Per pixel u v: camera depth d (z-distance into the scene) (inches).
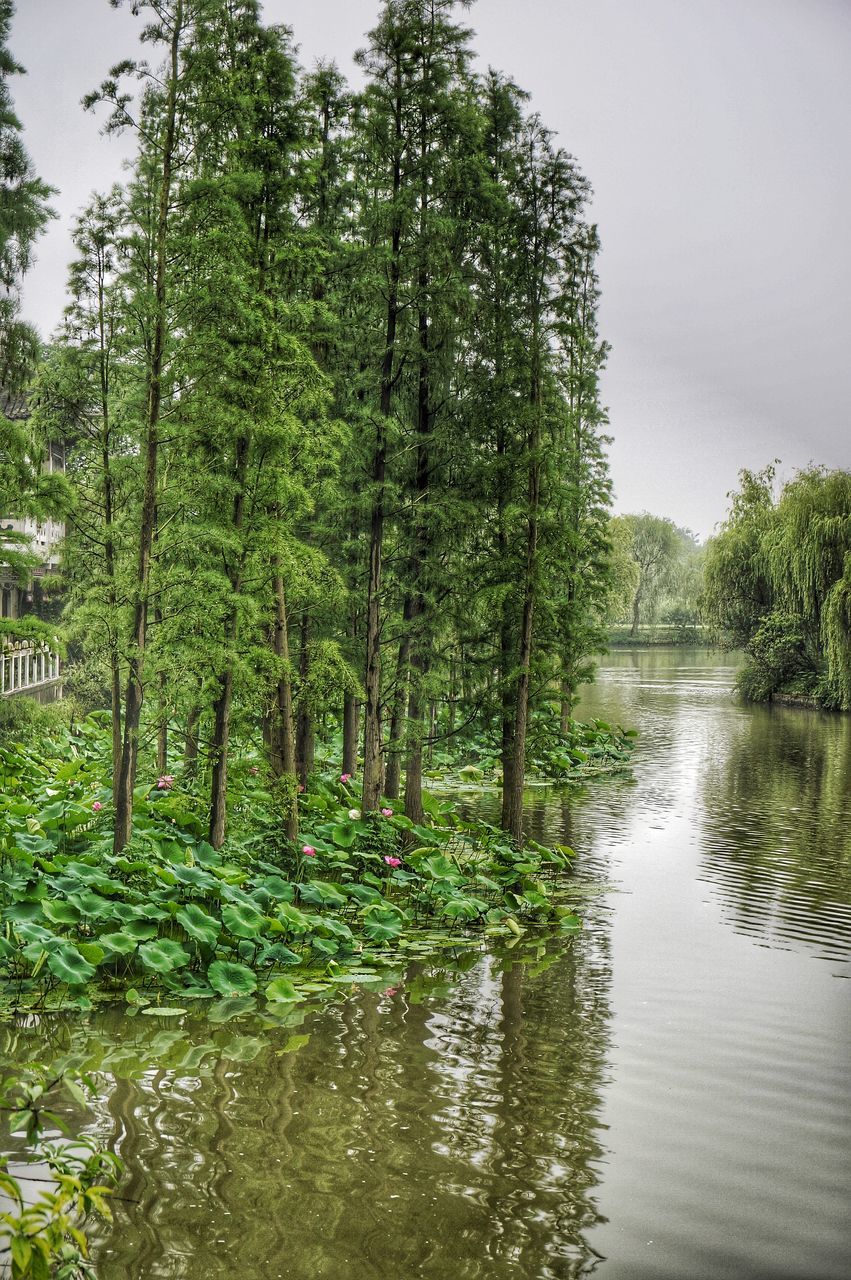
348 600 675.4
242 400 518.0
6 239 568.4
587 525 1149.1
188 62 472.1
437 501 631.8
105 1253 227.9
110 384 578.9
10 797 615.2
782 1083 340.5
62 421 588.4
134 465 580.1
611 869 667.4
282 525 531.5
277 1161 271.6
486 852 657.0
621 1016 401.4
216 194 474.9
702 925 537.3
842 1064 358.0
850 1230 252.7
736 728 1598.2
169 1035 358.6
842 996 429.7
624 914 560.1
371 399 668.7
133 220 505.0
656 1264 234.5
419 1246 236.2
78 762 706.2
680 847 735.1
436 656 667.4
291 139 551.2
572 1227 249.1
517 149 645.9
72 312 548.7
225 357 493.0
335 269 634.8
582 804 919.7
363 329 620.4
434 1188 263.6
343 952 469.7
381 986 429.4
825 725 1643.7
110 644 527.5
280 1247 233.0
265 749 597.6
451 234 599.5
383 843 592.4
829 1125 310.8
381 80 611.2
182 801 550.3
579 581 890.1
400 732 710.5
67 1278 211.0
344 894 527.8
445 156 616.7
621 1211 257.6
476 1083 330.6
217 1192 254.7
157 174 495.2
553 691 680.4
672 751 1314.0
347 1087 321.1
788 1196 268.4
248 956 438.0
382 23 604.4
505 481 645.9
